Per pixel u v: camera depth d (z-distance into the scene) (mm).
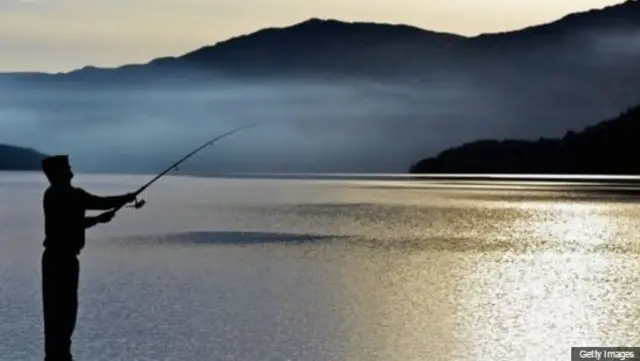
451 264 33000
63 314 12164
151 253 36938
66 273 12164
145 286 24969
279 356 15641
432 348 16391
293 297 22875
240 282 26188
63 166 12312
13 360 15117
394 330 18141
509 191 130500
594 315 20188
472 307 21344
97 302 21703
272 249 39719
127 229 53312
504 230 55125
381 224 60812
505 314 20344
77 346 16375
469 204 92125
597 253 38906
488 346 16578
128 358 15453
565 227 58281
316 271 29781
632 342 17047
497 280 27469
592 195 113438
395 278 27719
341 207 86875
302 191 136500
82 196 12305
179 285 25297
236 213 74938
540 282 27016
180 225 57781
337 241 45094
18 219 61281
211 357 15562
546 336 17625
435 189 143125
